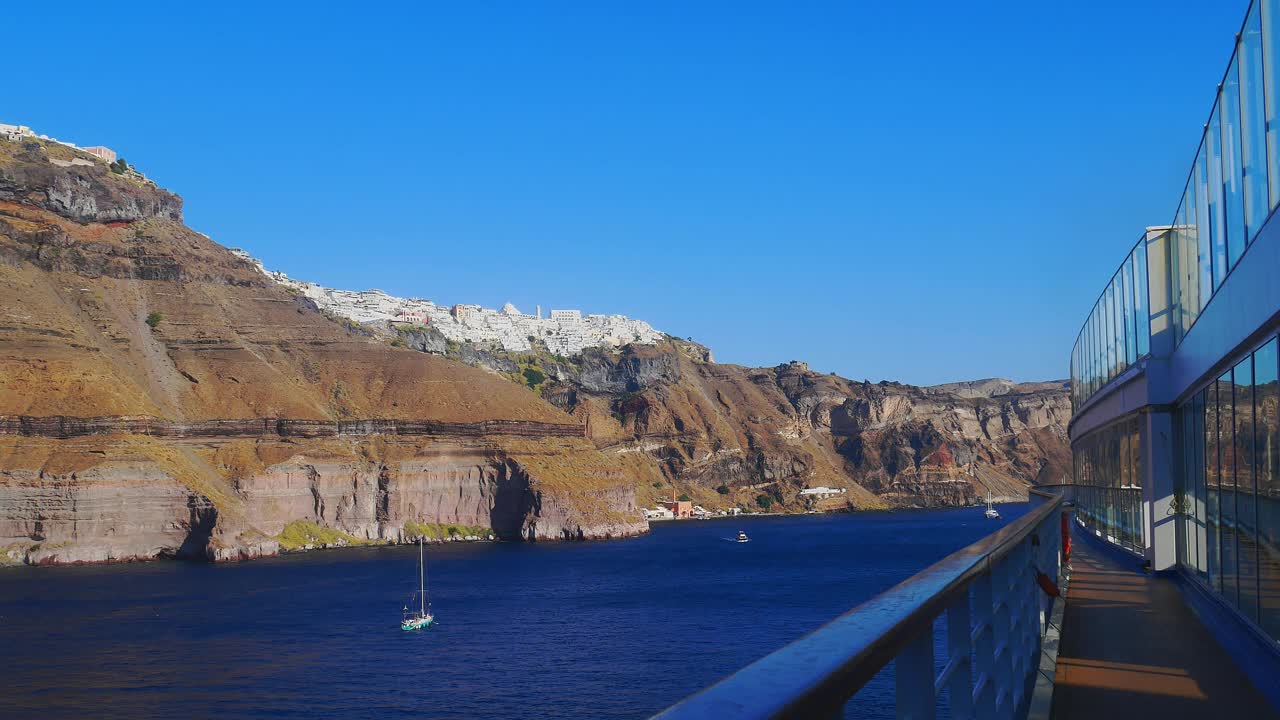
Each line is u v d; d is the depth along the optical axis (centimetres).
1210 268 1802
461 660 7994
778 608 10756
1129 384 2752
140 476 18775
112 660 8281
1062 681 1153
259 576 15575
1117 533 3166
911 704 353
